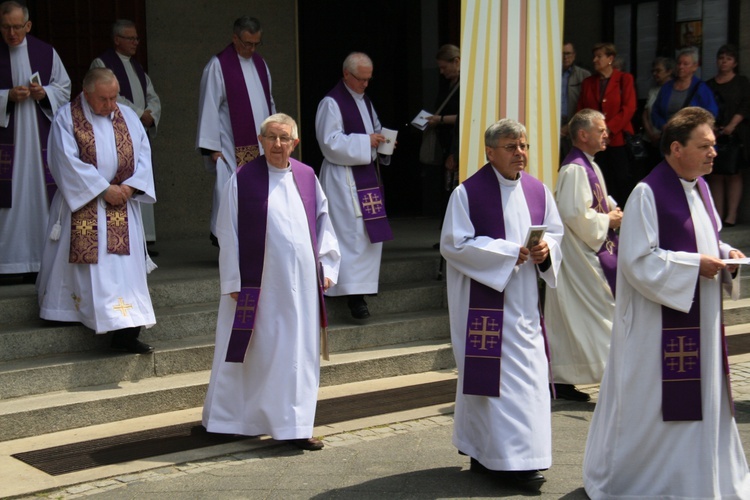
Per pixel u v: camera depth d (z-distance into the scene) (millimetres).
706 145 4422
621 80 9500
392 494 4828
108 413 5965
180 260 8508
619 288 4598
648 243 4441
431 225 10758
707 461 4422
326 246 5730
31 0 9359
